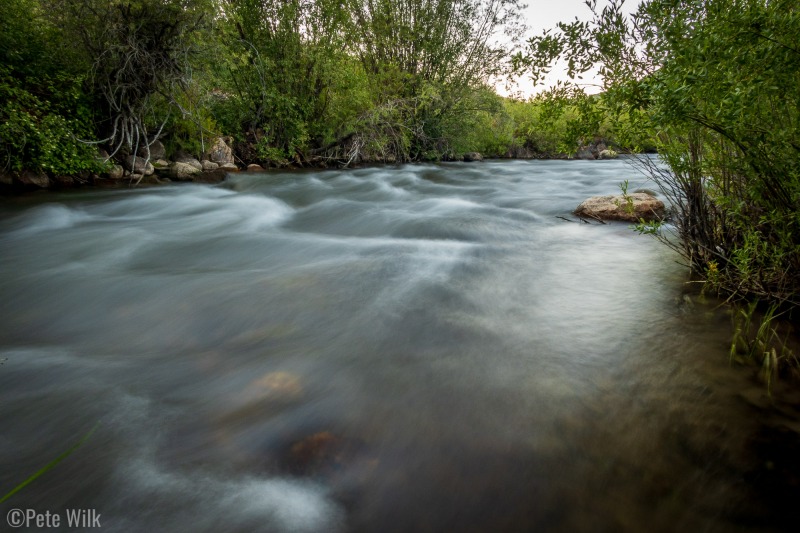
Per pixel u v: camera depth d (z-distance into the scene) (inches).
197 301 130.3
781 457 64.7
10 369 92.7
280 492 61.2
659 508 57.1
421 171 595.5
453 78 748.0
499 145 1010.7
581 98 120.0
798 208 96.7
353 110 633.0
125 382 88.1
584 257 173.3
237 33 525.0
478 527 55.4
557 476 63.1
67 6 336.5
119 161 406.0
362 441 71.3
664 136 124.7
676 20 89.9
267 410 79.1
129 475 63.9
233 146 566.6
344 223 263.9
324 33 567.2
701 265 138.1
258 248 197.2
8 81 327.6
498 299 131.1
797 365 87.7
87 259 179.0
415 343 104.0
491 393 83.6
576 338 105.0
